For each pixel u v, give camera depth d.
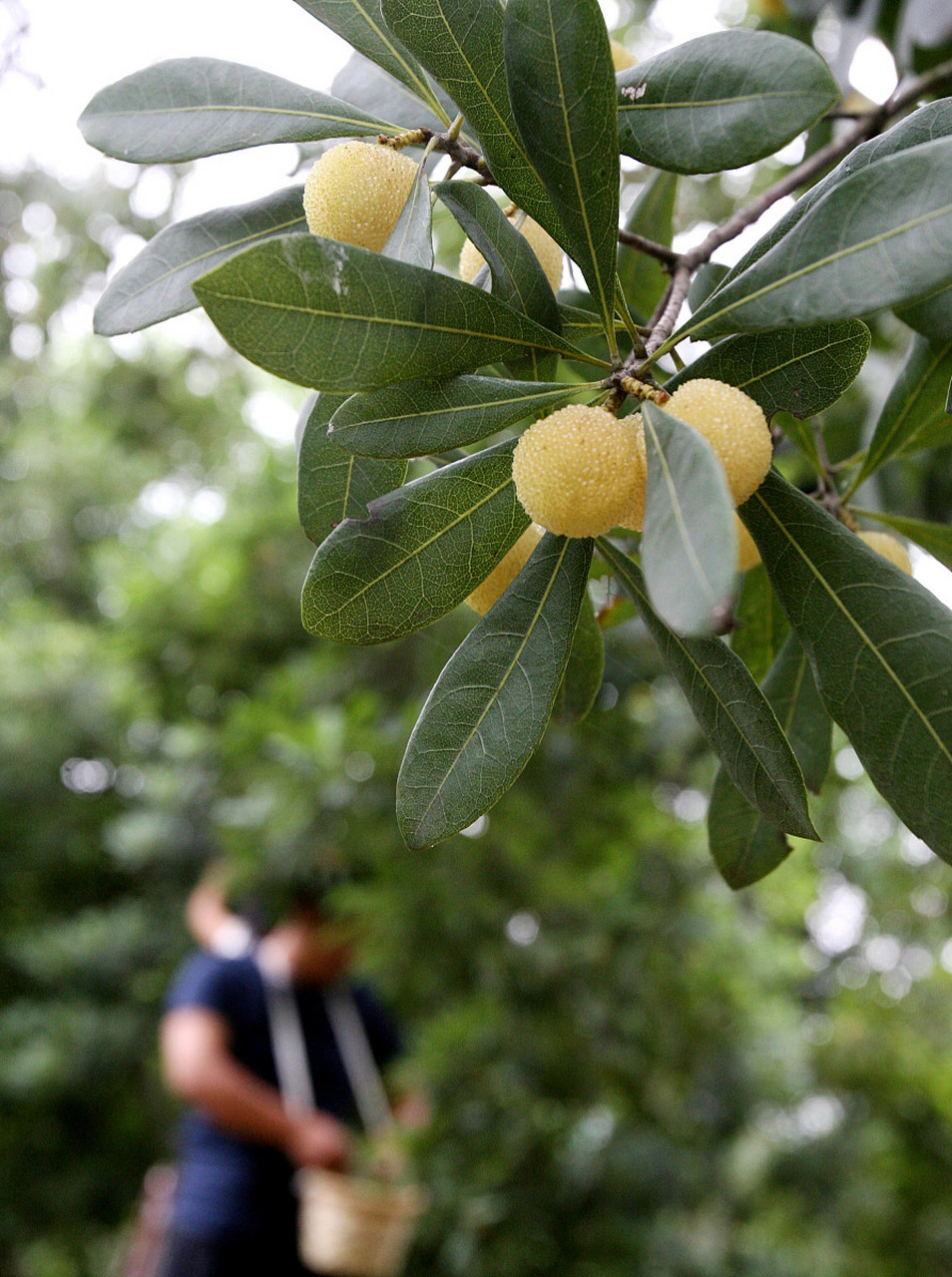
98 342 2.37
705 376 0.28
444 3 0.27
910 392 0.39
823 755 0.37
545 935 1.28
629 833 1.23
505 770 0.28
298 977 1.20
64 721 2.44
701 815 1.52
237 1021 1.14
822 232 0.23
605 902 1.28
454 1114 1.22
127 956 2.19
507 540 0.29
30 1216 2.30
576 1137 1.32
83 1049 2.15
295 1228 1.10
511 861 1.18
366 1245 1.00
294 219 0.33
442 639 0.99
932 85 0.42
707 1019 1.36
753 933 1.56
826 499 0.41
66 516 2.83
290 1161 1.10
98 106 0.33
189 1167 1.11
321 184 0.28
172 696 1.61
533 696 0.28
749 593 0.40
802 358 0.28
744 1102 1.54
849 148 0.42
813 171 0.41
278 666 1.48
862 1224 1.82
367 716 1.13
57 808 2.50
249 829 1.18
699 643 0.28
